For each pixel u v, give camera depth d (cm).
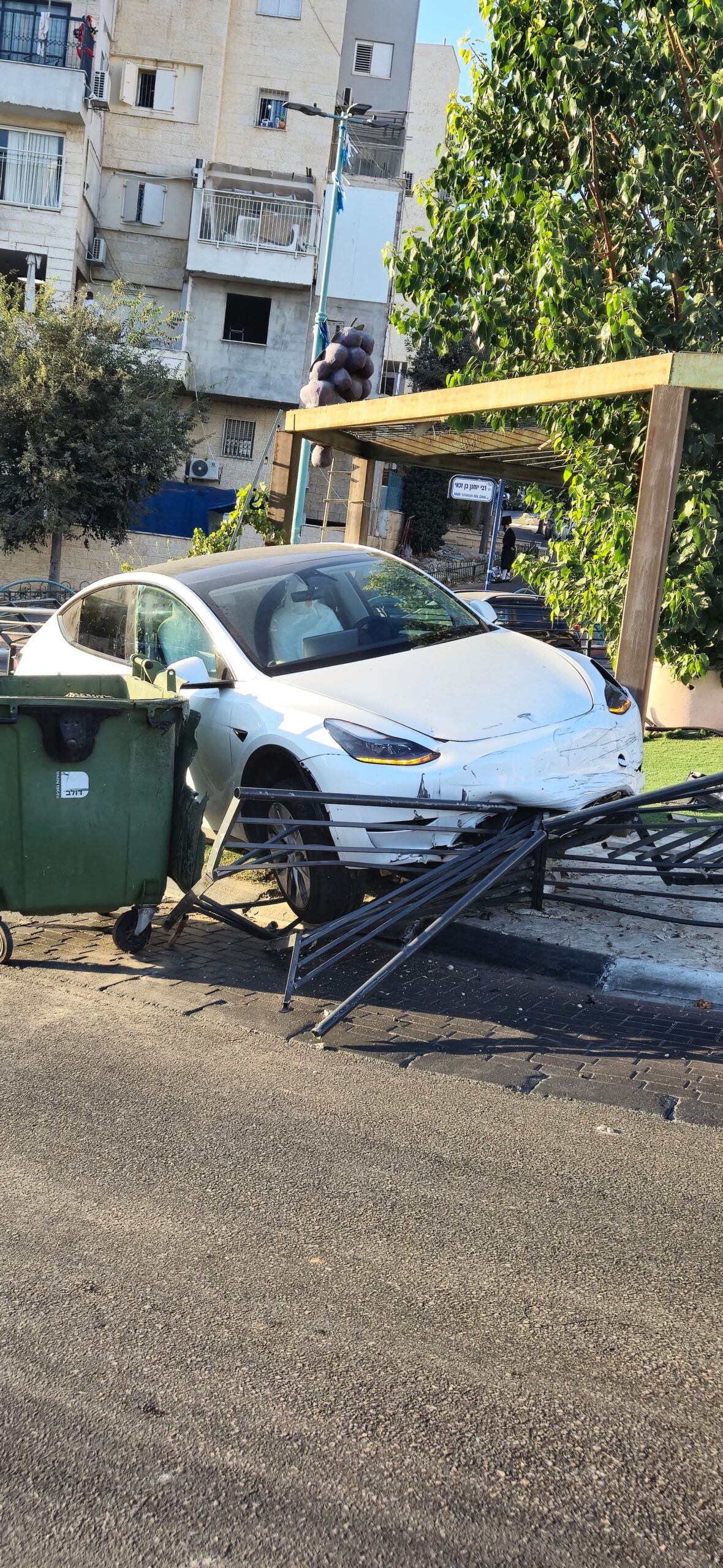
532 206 1069
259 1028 464
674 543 999
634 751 602
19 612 1322
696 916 604
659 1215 325
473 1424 237
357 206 3859
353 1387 248
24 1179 337
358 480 1342
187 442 3155
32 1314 273
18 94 3478
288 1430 234
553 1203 330
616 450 1066
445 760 531
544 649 654
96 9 3675
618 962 522
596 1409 243
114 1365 254
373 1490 218
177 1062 428
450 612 689
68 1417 237
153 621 685
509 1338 267
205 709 613
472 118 1129
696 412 958
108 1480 220
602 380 788
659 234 1048
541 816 553
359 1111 389
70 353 2853
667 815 753
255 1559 202
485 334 1147
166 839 543
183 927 576
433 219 1174
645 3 988
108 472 2936
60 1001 491
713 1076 425
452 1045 451
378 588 685
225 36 3975
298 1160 353
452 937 568
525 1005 500
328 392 1406
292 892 572
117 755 528
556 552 1223
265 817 584
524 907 617
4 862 522
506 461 1320
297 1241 307
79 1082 407
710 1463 228
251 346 3912
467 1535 208
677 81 1030
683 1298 286
